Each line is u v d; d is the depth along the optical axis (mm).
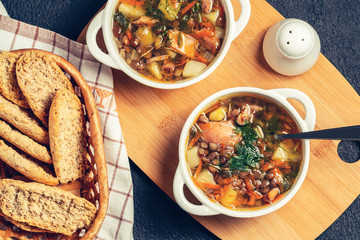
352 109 594
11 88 564
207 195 558
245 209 550
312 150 598
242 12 544
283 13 669
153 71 562
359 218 672
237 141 554
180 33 554
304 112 593
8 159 550
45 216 559
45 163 573
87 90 544
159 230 658
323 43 672
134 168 653
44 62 556
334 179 596
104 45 596
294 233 595
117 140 596
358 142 653
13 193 551
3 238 567
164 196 658
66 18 656
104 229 616
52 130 541
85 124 580
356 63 673
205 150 559
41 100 560
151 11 554
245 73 596
